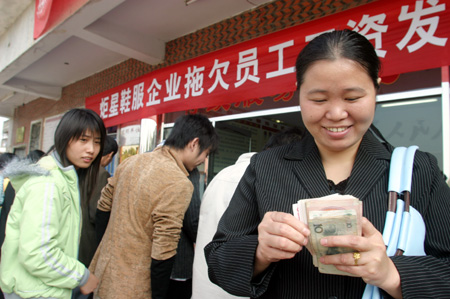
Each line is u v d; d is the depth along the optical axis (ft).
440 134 5.90
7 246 4.17
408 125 6.28
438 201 2.35
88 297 4.72
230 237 2.80
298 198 2.58
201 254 4.71
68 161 4.93
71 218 4.64
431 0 5.56
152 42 11.42
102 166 8.54
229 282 2.52
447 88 5.80
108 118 13.64
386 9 6.09
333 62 2.18
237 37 9.42
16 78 16.90
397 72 5.91
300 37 7.43
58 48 13.21
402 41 5.87
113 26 10.48
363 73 2.20
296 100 8.17
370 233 1.99
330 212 1.98
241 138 9.49
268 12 8.67
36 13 11.46
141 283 4.71
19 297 4.15
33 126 22.07
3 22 14.47
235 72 8.80
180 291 5.78
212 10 9.43
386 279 1.98
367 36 6.32
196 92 9.85
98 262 5.08
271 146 4.83
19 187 4.51
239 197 2.99
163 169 4.93
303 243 2.05
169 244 4.59
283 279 2.55
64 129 4.79
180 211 4.74
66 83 18.01
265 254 2.24
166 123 11.86
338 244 1.89
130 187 5.02
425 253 2.40
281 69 7.77
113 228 5.01
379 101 6.64
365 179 2.49
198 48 10.61
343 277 2.32
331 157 2.70
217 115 10.12
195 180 5.88
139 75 13.08
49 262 4.02
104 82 15.06
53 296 4.17
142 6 9.52
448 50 5.35
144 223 4.85
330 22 6.91
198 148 5.38
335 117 2.27
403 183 2.36
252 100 9.11
